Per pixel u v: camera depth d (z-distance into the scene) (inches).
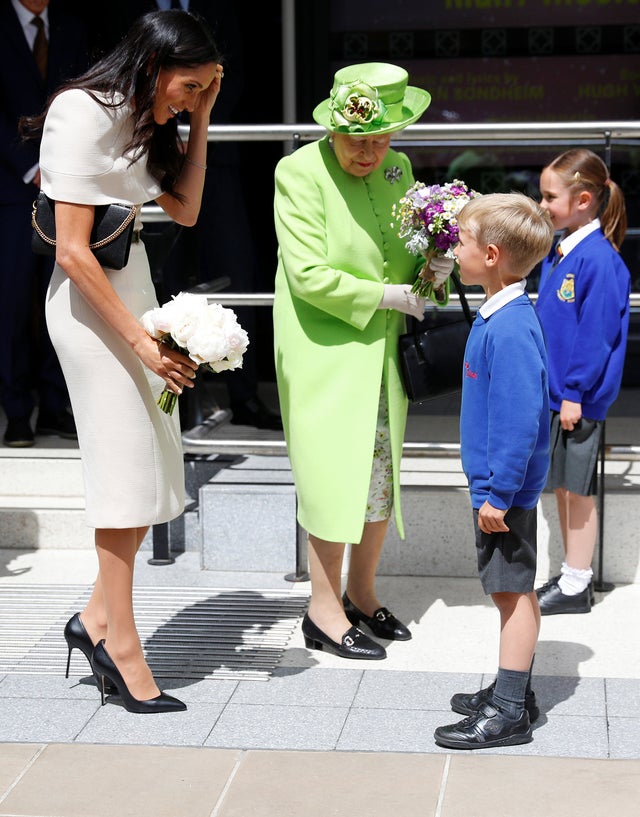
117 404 137.1
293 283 149.9
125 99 131.3
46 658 157.6
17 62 217.9
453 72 263.0
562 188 162.2
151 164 139.1
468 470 132.2
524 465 125.5
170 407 137.1
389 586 181.6
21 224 218.4
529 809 117.1
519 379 125.1
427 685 146.9
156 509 139.9
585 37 259.3
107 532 139.5
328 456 152.0
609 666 151.2
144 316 134.3
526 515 129.9
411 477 194.5
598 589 178.4
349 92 143.6
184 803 119.9
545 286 169.3
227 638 162.2
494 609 171.5
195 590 179.9
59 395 229.3
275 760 128.5
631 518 179.9
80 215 132.7
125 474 137.6
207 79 134.8
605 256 162.7
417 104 152.4
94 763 128.6
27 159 217.9
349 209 150.6
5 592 179.5
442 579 184.5
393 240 154.0
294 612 171.3
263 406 232.1
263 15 262.5
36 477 208.1
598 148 194.4
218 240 234.2
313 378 153.2
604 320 162.1
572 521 167.9
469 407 131.3
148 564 191.3
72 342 136.9
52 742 133.8
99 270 133.1
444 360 154.3
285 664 154.6
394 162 156.2
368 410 152.3
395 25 261.4
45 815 117.9
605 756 128.0
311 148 152.9
